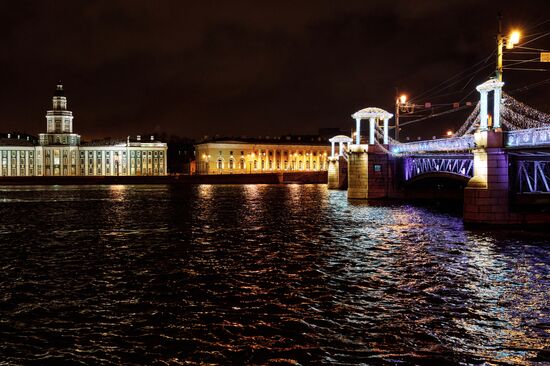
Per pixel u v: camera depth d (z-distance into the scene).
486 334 14.48
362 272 21.77
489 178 31.77
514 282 19.69
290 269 22.56
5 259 25.50
